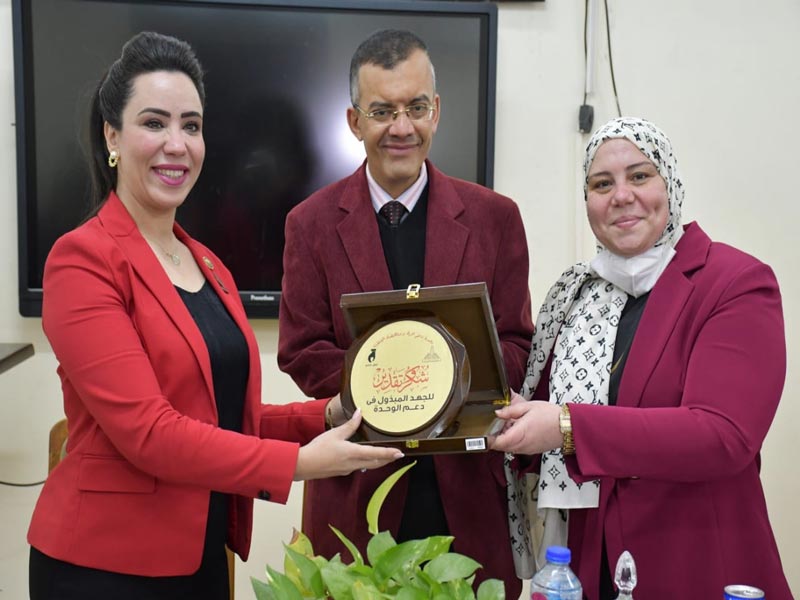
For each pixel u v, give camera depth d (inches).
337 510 67.2
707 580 53.2
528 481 69.5
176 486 53.4
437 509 66.3
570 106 106.9
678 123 106.7
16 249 105.0
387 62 64.1
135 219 56.8
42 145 101.5
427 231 67.4
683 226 61.6
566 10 105.9
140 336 52.8
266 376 108.9
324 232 68.6
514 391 65.5
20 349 95.8
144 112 54.0
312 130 104.3
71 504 52.6
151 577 53.1
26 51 100.2
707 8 105.4
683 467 51.4
